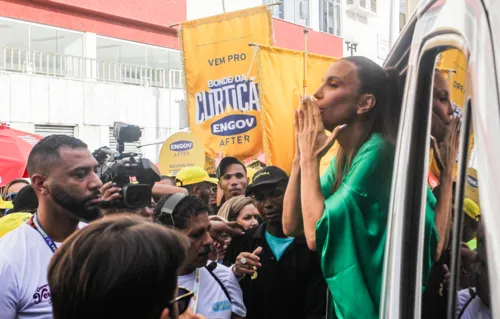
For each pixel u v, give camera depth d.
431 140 1.38
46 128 15.90
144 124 18.12
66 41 17.55
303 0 18.52
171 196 2.63
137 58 19.28
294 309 2.71
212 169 5.70
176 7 19.75
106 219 1.33
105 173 3.90
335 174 1.85
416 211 1.43
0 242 2.46
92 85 16.81
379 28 8.44
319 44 18.23
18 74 15.27
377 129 1.69
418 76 1.46
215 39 5.89
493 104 1.06
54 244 2.46
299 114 1.97
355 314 1.76
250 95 5.34
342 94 1.81
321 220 1.89
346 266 1.77
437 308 1.32
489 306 1.07
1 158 7.45
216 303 2.66
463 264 1.20
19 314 2.32
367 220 1.72
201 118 5.70
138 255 1.21
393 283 1.51
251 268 2.79
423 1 1.49
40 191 2.47
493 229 1.05
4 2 15.77
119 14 18.23
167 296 1.26
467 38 1.20
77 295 1.20
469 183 1.18
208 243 2.61
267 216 2.86
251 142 5.25
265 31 5.79
